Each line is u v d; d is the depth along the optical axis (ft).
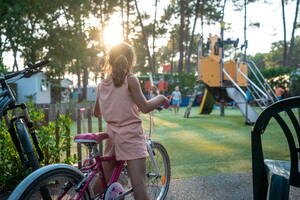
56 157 13.96
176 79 93.76
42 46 91.91
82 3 99.04
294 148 6.49
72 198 7.25
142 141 8.32
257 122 7.04
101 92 8.63
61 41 92.38
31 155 7.40
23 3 82.07
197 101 93.04
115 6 126.93
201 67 47.32
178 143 24.63
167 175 11.43
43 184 6.45
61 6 99.09
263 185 7.18
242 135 28.78
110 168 8.77
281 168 6.97
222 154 19.95
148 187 10.64
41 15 93.76
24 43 87.20
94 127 35.96
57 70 95.91
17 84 86.89
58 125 13.96
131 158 8.06
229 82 46.47
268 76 80.02
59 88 108.99
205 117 50.37
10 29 81.46
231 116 52.01
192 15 145.69
